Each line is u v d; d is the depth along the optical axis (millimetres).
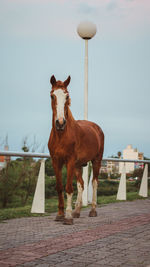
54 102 5723
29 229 5246
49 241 4395
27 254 3734
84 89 9625
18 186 8664
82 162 6898
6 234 4828
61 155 6039
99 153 7680
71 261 3516
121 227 5551
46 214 6973
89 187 9555
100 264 3439
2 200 8328
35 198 7102
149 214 7188
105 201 9711
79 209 6828
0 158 8414
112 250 3998
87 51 9734
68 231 5133
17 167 8734
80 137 6562
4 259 3529
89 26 9438
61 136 5957
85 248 4062
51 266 3326
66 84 6141
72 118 6285
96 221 6211
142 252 3936
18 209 7398
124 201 10055
